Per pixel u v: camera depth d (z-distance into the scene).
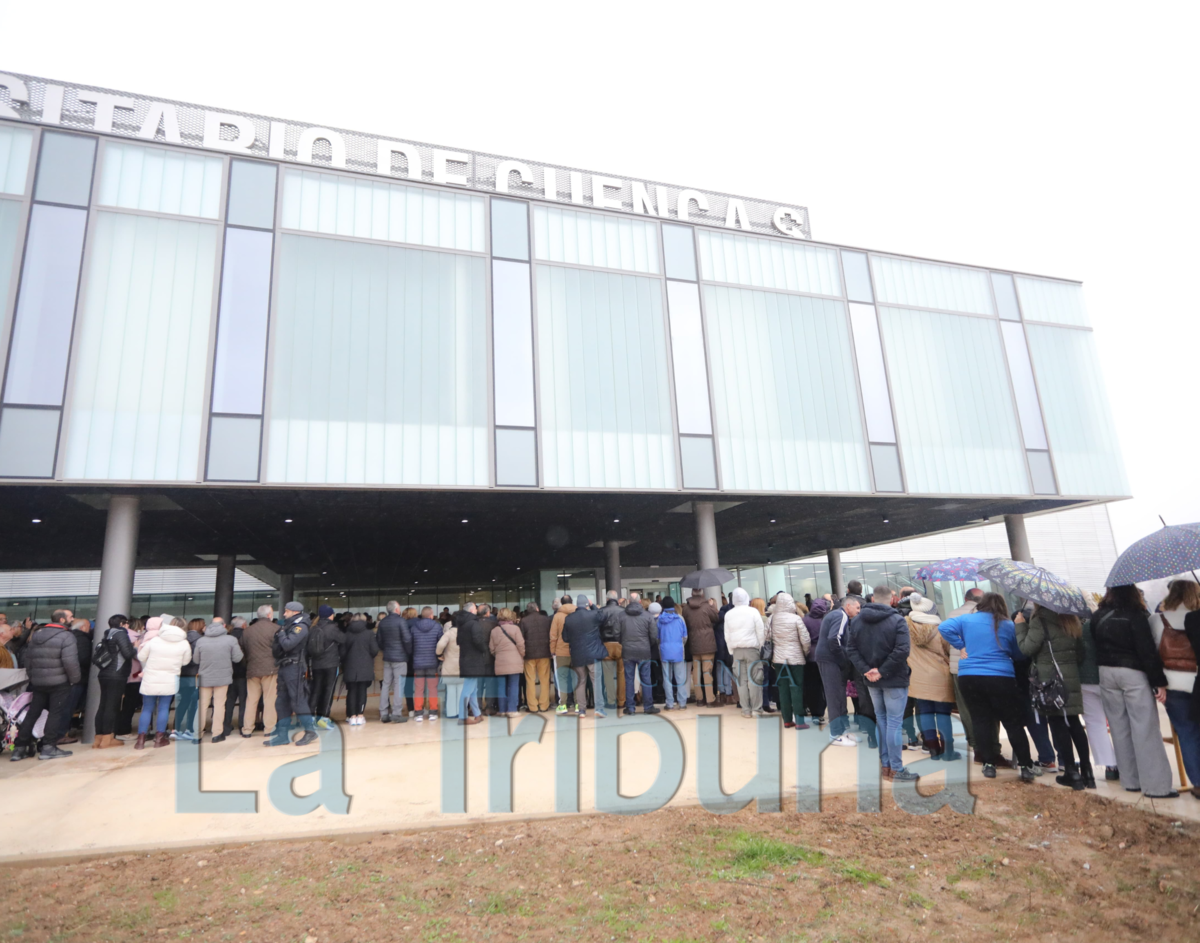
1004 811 5.68
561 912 4.10
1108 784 6.29
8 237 10.61
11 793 6.84
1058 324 17.42
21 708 8.84
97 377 10.62
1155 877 4.40
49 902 4.35
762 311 14.96
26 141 11.01
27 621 10.70
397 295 12.46
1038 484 16.20
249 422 11.18
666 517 18.17
